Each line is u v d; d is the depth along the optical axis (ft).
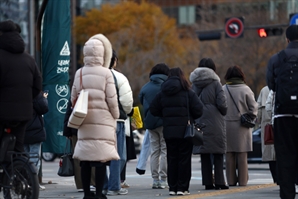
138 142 234.17
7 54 58.29
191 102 72.74
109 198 73.26
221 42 343.67
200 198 72.13
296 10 332.60
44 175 128.16
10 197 59.21
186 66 378.32
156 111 74.23
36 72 60.03
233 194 77.05
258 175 119.14
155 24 431.84
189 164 74.33
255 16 340.39
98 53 62.69
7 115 57.62
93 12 446.19
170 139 73.26
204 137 82.17
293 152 61.00
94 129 61.77
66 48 97.19
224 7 367.45
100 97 61.98
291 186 60.70
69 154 77.77
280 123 60.80
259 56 329.31
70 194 79.61
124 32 420.36
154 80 86.33
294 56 60.29
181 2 586.86
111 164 77.10
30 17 301.84
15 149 59.98
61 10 97.09
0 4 330.13
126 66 397.19
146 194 78.07
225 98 82.48
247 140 89.04
